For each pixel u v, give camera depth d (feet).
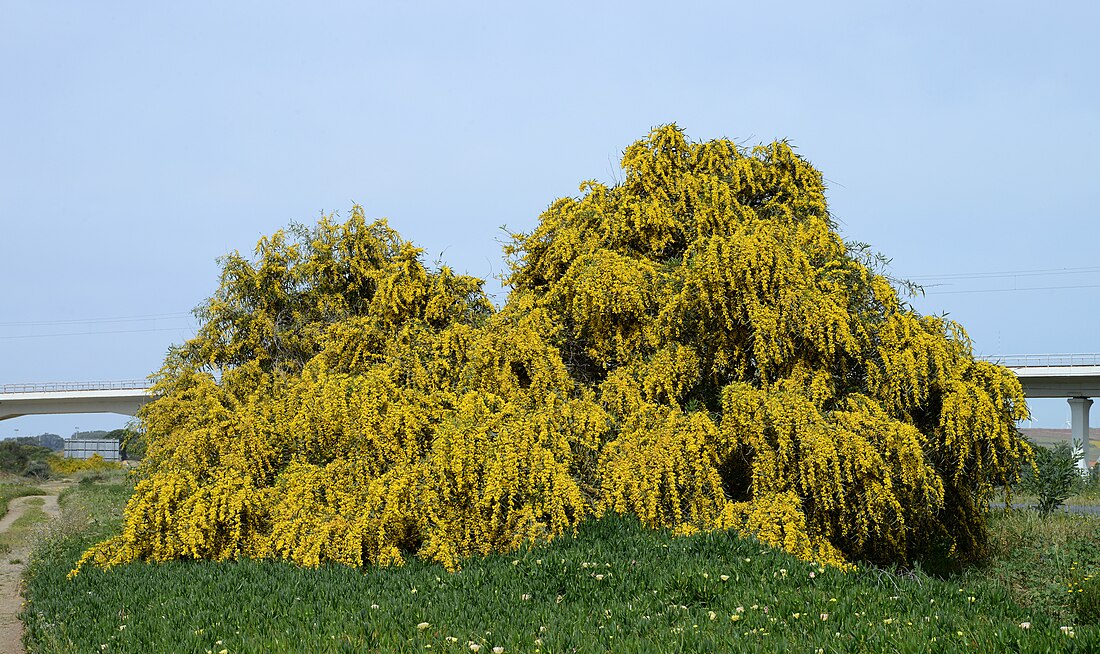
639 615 24.08
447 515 34.78
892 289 39.40
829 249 41.04
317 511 35.76
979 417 35.09
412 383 44.42
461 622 24.47
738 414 35.09
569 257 44.50
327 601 27.71
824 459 32.96
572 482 34.71
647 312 40.52
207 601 28.60
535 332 41.65
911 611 23.32
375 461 38.11
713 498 35.35
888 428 33.94
